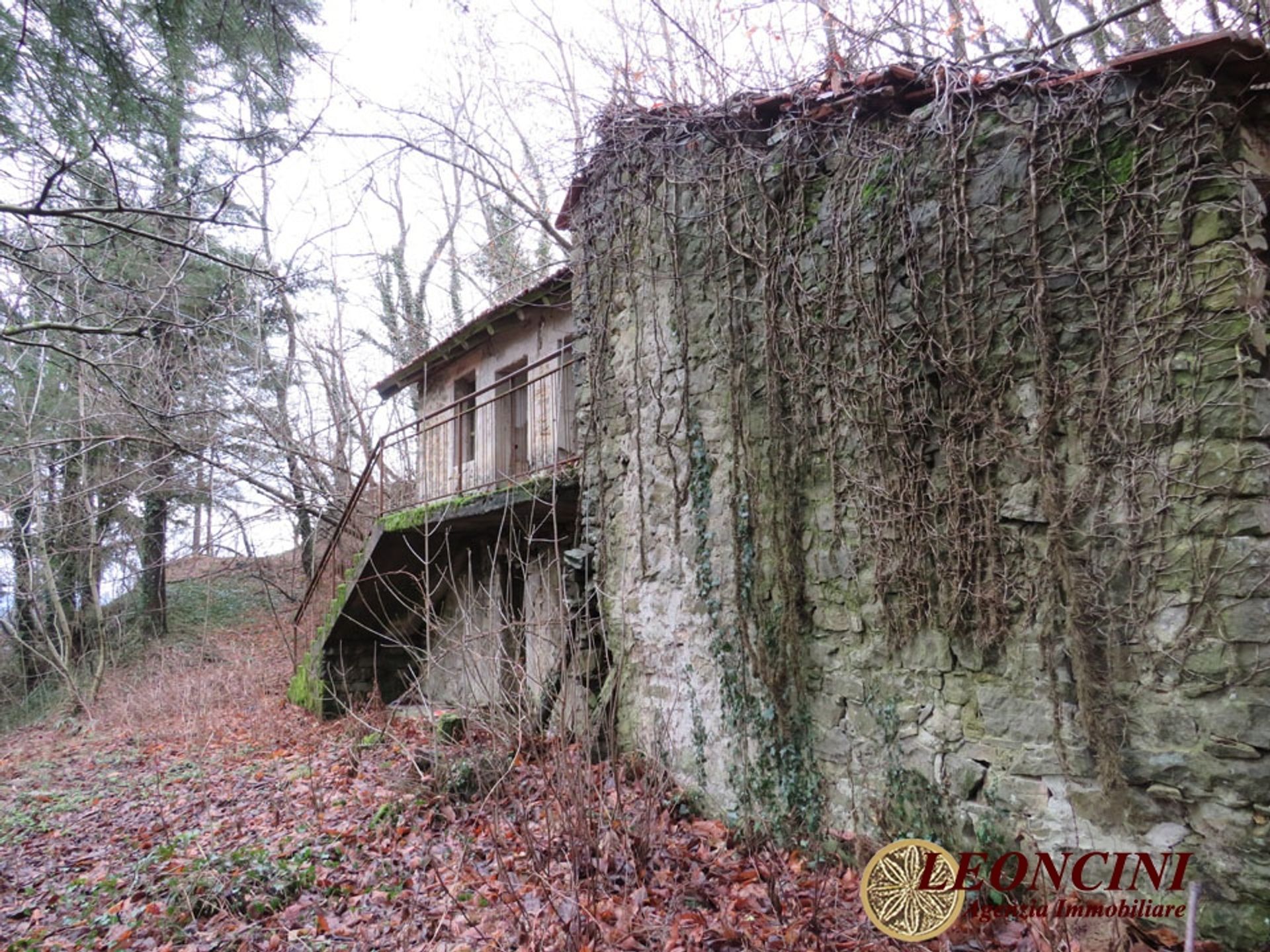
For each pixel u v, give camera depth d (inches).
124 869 190.5
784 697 159.5
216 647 581.3
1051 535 119.3
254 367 513.7
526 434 333.4
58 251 296.7
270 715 368.2
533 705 190.9
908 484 139.4
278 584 644.1
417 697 342.6
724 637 173.0
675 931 122.5
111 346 388.2
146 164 188.2
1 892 189.0
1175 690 108.0
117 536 602.2
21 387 447.8
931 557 136.3
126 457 529.0
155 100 168.4
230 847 192.5
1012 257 127.2
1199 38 108.6
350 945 135.3
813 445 157.4
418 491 417.1
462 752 203.6
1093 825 114.5
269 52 167.9
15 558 553.6
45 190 164.7
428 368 411.5
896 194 144.0
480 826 173.0
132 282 299.9
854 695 147.9
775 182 168.2
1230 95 114.3
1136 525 112.2
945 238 135.4
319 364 570.9
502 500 236.5
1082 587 116.3
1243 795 101.4
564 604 197.3
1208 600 105.4
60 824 242.5
